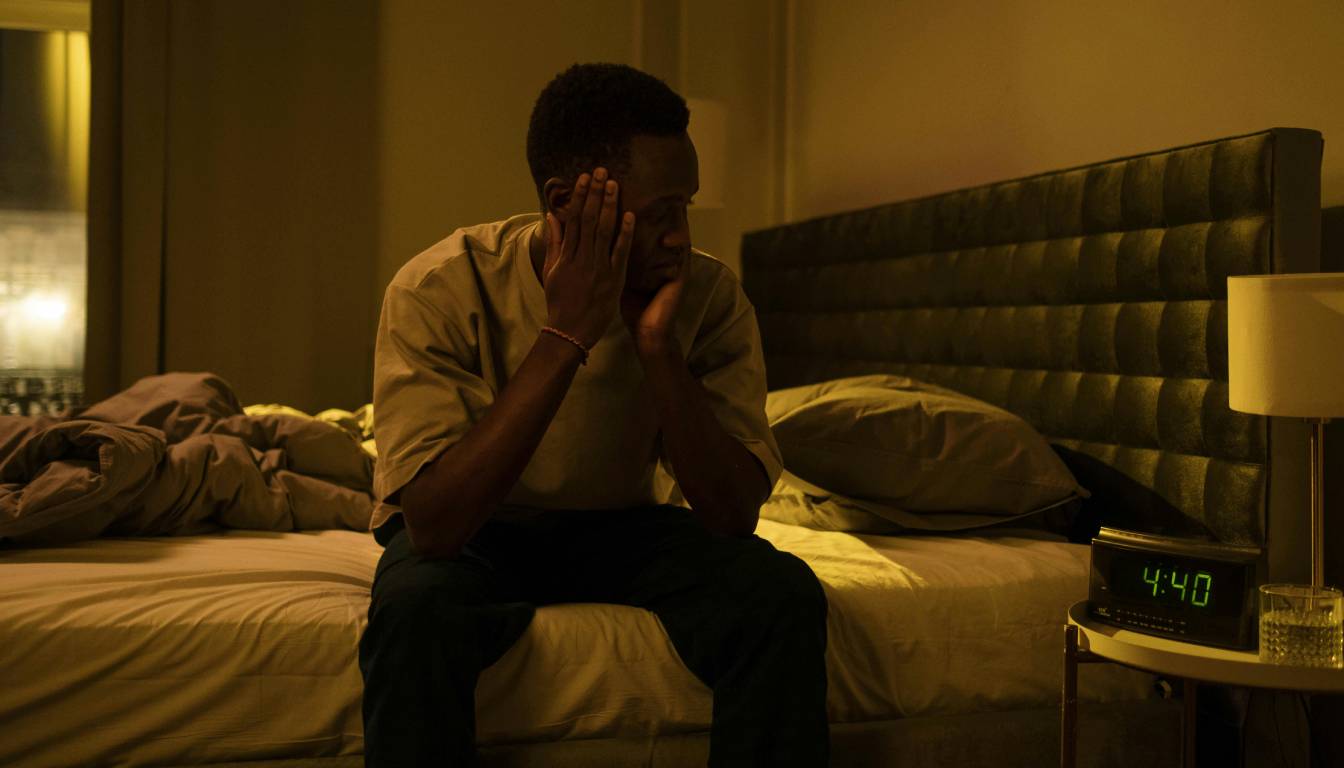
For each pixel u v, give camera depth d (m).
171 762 1.33
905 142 3.26
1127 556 1.45
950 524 1.98
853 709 1.55
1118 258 2.04
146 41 3.68
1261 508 1.75
